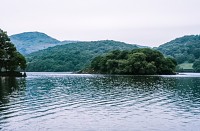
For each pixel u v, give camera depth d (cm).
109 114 4744
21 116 4509
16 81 12800
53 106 5494
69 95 7256
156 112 4934
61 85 10550
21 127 3838
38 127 3853
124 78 15825
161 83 11588
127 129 3791
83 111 5006
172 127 3891
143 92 7956
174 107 5444
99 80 13800
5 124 3981
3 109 5094
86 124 4044
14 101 6081
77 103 5891
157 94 7475
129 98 6675
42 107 5366
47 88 9231
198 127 3884
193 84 11038
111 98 6675
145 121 4241
